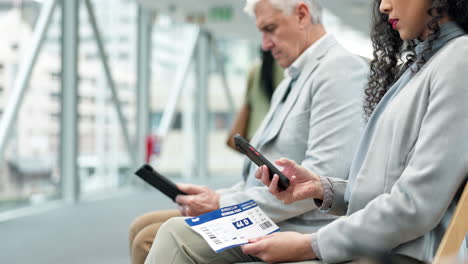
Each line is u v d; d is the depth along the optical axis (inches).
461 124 46.1
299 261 52.7
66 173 336.2
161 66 470.9
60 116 331.0
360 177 52.7
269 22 84.4
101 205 326.6
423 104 49.3
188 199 75.9
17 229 238.7
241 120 146.0
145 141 402.3
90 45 360.8
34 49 290.5
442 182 45.8
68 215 282.2
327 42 80.7
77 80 336.5
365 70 76.7
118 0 402.9
